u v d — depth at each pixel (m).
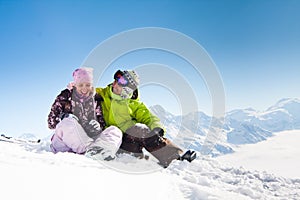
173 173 2.83
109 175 2.11
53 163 2.20
